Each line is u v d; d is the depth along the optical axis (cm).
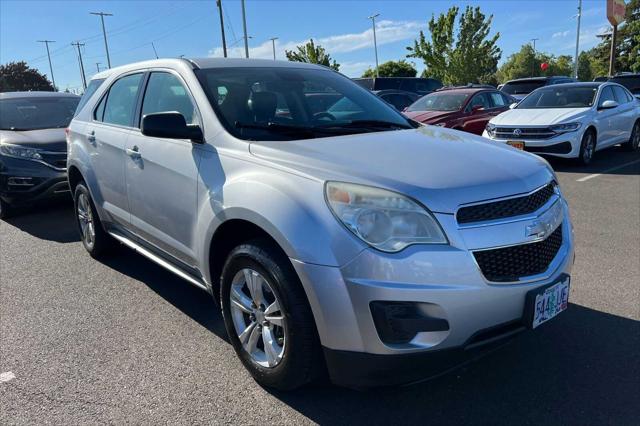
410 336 234
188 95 349
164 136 316
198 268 330
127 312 395
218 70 365
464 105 1129
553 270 269
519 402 275
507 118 1012
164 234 361
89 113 484
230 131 316
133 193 391
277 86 371
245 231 297
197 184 315
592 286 417
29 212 751
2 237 617
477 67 3825
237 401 281
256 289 280
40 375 309
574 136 930
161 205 355
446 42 3859
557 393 282
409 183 245
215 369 313
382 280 230
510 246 248
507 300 247
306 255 241
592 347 326
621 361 310
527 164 289
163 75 384
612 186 801
